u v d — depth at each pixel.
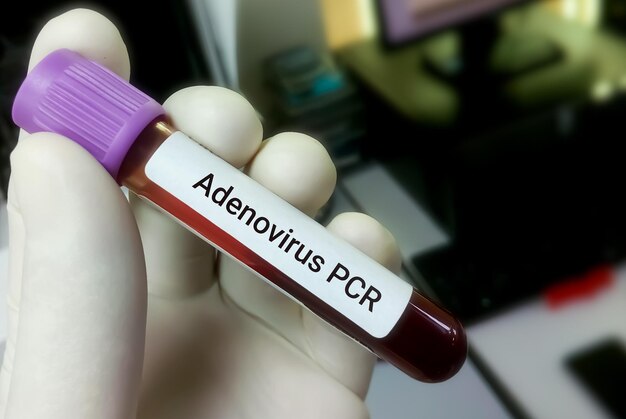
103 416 0.16
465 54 0.30
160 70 0.28
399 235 0.29
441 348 0.16
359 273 0.16
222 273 0.20
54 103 0.16
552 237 0.28
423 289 0.27
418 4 0.28
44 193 0.16
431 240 0.29
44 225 0.16
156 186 0.16
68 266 0.16
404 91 0.30
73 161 0.16
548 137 0.29
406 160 0.30
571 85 0.29
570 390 0.24
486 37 0.29
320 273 0.16
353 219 0.19
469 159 0.28
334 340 0.20
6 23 0.25
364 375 0.20
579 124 0.29
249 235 0.16
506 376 0.25
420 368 0.16
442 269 0.28
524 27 0.30
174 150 0.16
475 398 0.24
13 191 0.17
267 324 0.20
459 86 0.30
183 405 0.19
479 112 0.29
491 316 0.26
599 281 0.27
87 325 0.16
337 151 0.32
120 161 0.16
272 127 0.31
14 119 0.17
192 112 0.18
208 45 0.28
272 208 0.16
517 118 0.28
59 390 0.16
